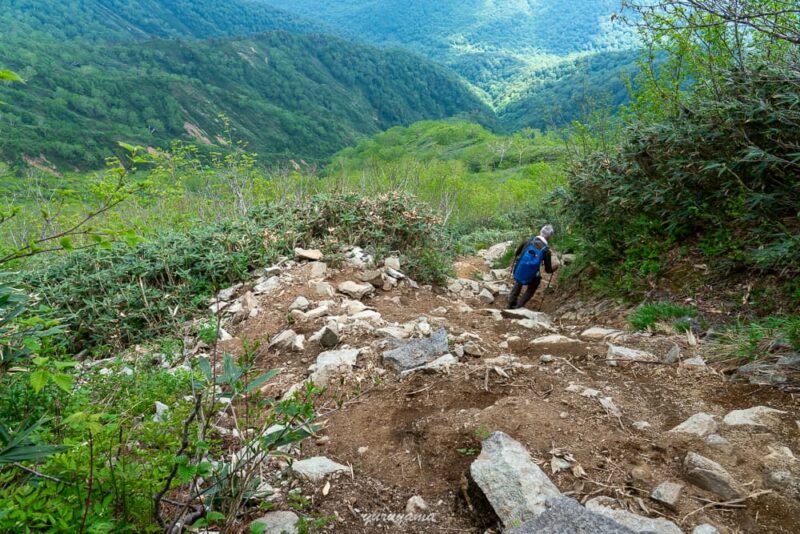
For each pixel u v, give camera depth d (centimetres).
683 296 497
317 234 762
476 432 272
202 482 235
